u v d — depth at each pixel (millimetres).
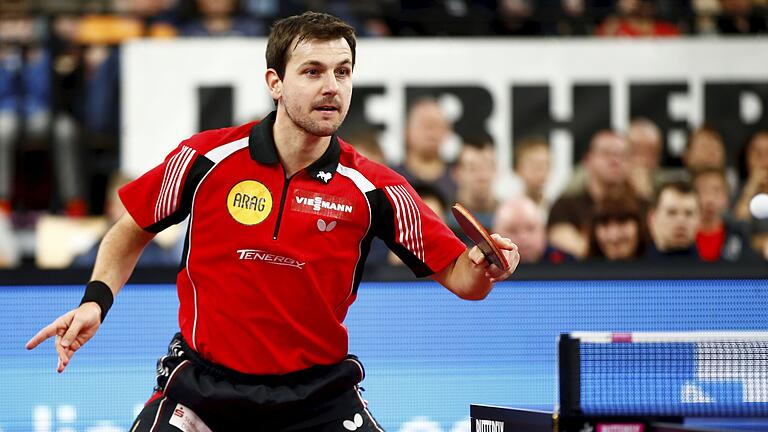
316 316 12156
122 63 23203
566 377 12398
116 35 26156
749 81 23375
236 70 23125
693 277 21312
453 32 25391
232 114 23094
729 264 21469
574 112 23203
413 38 23203
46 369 20469
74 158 24516
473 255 11477
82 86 24438
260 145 12078
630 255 22984
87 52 24391
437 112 23000
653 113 23281
